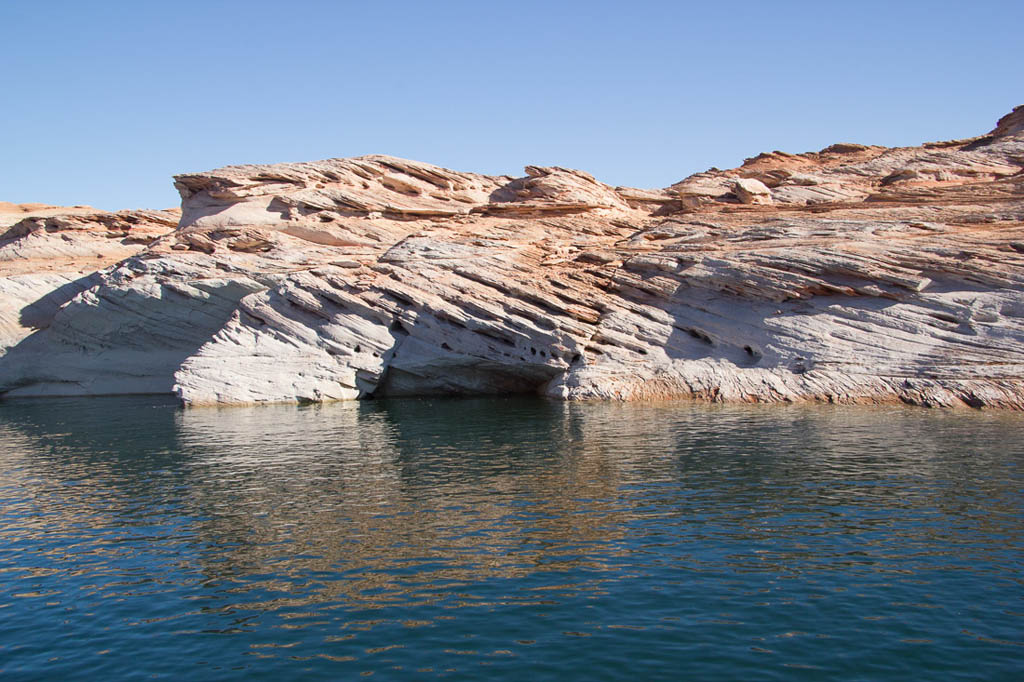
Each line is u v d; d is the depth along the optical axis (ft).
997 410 117.70
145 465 99.14
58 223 248.73
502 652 42.78
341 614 48.67
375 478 86.22
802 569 53.88
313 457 99.86
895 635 43.57
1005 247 136.05
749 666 40.47
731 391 138.51
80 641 46.47
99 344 211.20
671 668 40.45
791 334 141.59
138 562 60.34
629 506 71.00
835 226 158.81
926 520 63.93
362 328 169.89
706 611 47.37
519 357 159.94
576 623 46.21
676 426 113.50
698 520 66.08
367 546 61.67
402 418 135.03
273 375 165.78
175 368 205.67
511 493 77.15
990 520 63.46
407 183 208.74
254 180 206.69
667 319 155.63
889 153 226.38
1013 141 211.00
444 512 70.95
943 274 136.15
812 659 41.06
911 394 125.59
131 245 249.96
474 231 188.85
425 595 51.21
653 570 54.49
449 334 163.94
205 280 192.65
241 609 50.16
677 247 167.43
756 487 76.48
